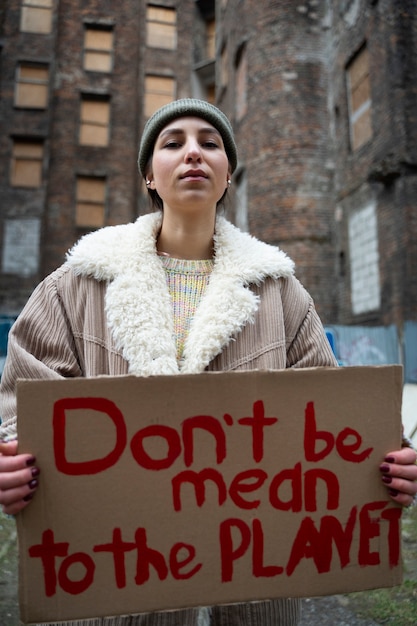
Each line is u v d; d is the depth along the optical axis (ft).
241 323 4.31
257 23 37.37
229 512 3.75
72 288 4.54
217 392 3.80
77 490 3.63
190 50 62.54
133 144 58.90
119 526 3.64
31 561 3.54
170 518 3.69
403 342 26.00
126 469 3.68
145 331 4.15
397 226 27.32
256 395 3.84
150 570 3.63
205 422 3.78
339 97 34.58
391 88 28.19
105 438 3.68
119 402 3.71
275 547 3.76
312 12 36.45
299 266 34.17
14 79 56.70
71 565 3.58
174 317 4.52
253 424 3.83
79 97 58.23
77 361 4.42
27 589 3.51
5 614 7.09
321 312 33.68
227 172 5.08
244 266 4.55
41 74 57.57
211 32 62.90
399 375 4.05
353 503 3.89
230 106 42.83
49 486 3.60
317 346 4.69
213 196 4.62
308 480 3.85
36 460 3.61
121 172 57.98
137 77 60.13
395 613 7.28
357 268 31.78
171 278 4.71
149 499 3.68
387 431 3.99
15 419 4.00
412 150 27.20
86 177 57.36
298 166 34.86
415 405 14.85
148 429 3.72
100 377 3.70
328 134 35.55
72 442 3.65
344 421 3.93
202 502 3.73
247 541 3.74
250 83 37.58
